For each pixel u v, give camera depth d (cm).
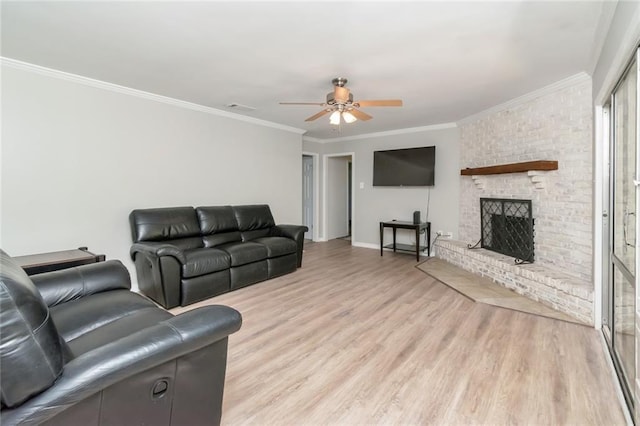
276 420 162
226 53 261
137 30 225
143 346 115
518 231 386
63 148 316
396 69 293
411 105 414
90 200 336
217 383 145
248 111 455
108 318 179
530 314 294
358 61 275
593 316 266
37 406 92
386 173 597
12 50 260
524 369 206
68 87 316
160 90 361
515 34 228
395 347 236
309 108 438
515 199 390
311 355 226
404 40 237
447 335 255
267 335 256
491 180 438
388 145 607
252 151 509
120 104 353
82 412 104
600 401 175
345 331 263
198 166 434
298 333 260
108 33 230
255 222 470
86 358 106
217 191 461
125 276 234
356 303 328
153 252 303
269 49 253
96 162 338
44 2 191
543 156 352
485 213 450
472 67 288
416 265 489
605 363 211
